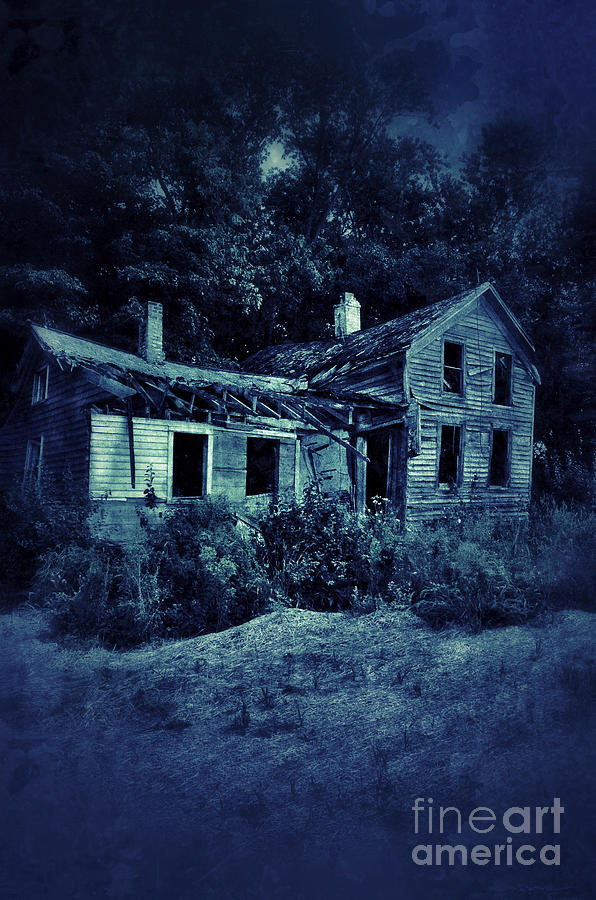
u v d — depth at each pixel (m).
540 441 19.50
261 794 3.07
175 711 4.43
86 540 9.25
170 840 2.55
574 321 15.20
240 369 20.83
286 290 23.86
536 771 3.02
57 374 14.73
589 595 6.82
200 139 18.48
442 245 17.97
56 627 6.70
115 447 12.11
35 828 2.56
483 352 16.62
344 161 16.94
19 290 16.66
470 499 15.86
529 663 4.96
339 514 8.77
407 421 14.43
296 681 5.05
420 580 7.55
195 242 19.94
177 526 8.41
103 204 18.52
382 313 24.14
